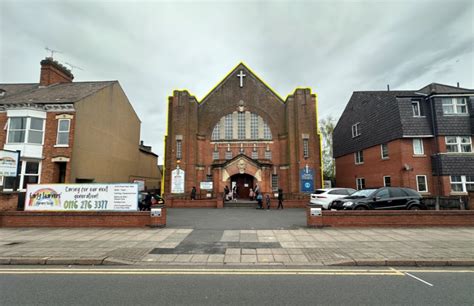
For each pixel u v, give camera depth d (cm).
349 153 3100
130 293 494
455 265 673
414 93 2327
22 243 866
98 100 2284
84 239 927
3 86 2530
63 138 1947
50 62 2453
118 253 750
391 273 609
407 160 2120
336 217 1152
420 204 1395
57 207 1216
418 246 816
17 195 1275
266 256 731
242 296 478
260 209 1980
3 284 544
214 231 1070
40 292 501
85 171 2084
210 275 593
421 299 466
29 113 1894
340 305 443
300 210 1905
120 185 1216
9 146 1866
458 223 1148
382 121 2402
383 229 1098
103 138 2369
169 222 1310
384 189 1416
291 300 461
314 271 619
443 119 2088
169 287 523
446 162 2016
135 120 3152
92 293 495
